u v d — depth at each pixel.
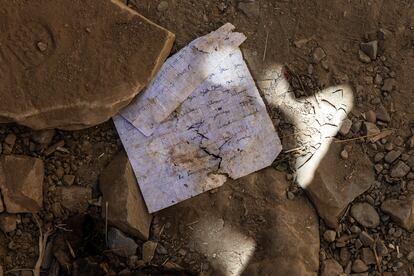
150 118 0.82
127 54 0.80
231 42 0.83
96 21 0.80
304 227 0.81
